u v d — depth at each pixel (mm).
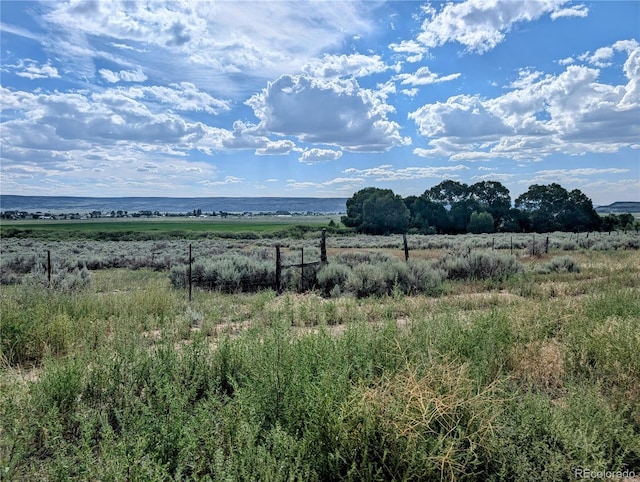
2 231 64688
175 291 13156
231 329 7840
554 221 79562
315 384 3506
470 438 3039
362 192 88438
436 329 5656
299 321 8180
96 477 2756
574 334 5781
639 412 3842
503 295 11953
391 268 14234
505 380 4086
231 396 4441
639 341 4797
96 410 3768
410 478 2746
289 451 2855
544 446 3031
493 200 84750
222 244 44312
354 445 2926
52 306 8148
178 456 3037
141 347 5168
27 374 5191
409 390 3307
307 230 77500
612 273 16188
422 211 83875
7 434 3256
